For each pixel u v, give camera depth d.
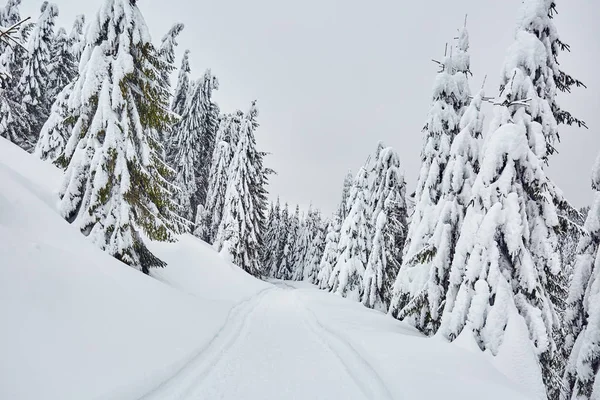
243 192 31.91
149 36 12.45
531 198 10.57
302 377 7.10
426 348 9.26
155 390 5.81
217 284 19.80
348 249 26.52
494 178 10.41
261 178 37.31
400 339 10.30
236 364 7.62
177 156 34.53
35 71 27.06
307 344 10.04
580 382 12.48
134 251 12.35
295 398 6.02
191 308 11.41
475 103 13.20
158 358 6.73
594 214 14.55
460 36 16.64
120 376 5.53
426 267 14.60
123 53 11.82
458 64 16.47
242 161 32.06
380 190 25.02
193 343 8.31
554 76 11.43
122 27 12.19
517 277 9.91
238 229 30.41
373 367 7.86
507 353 8.84
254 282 26.55
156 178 12.93
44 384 4.54
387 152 24.69
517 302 9.80
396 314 16.08
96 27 12.01
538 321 9.35
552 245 10.16
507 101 10.73
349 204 28.59
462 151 13.02
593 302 12.94
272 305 18.86
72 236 9.62
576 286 14.49
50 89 29.38
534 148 10.34
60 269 7.29
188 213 33.16
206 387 6.16
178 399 5.57
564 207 10.77
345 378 7.17
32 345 5.06
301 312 16.95
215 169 38.44
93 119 11.85
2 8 27.83
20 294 5.85
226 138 40.47
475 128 13.09
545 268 10.38
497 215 9.87
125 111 11.88
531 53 10.89
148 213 12.86
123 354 6.25
